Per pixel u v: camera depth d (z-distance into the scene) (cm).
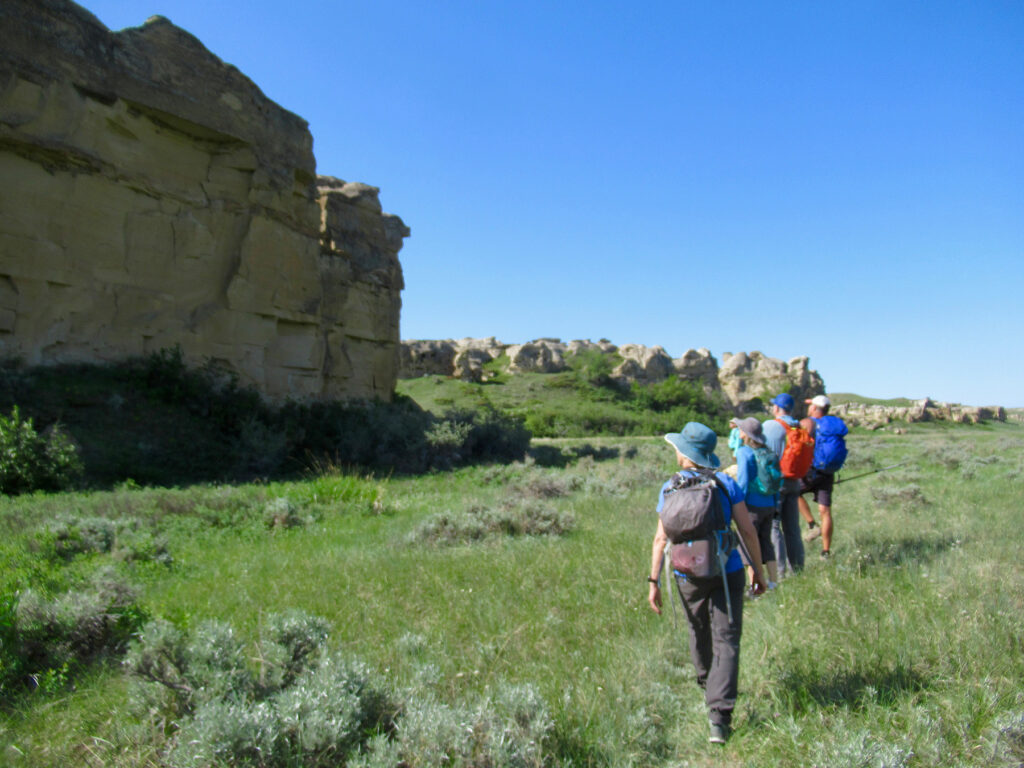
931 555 692
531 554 811
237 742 308
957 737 339
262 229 2572
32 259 1912
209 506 1183
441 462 2552
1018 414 12138
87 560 763
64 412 1823
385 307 3716
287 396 2678
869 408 9269
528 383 8644
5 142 1875
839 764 307
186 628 480
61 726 373
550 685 417
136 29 2227
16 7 1900
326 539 983
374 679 378
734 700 367
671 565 402
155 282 2247
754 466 602
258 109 2581
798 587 608
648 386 9050
